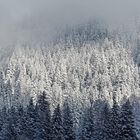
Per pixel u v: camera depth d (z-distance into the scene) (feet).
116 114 229.04
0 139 287.69
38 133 267.39
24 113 281.13
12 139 278.87
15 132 279.08
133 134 220.23
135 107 278.05
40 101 280.72
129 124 219.82
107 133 232.94
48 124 251.39
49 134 248.32
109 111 254.27
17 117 283.18
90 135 284.00
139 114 252.21
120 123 221.87
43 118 264.11
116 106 232.12
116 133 223.51
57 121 247.50
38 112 276.41
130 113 221.66
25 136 274.36
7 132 283.38
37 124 272.10
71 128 252.42
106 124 242.78
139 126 244.01
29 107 280.51
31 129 273.95
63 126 249.96
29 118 276.82
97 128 268.62
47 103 279.69
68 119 253.65
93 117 287.07
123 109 222.48
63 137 245.86
